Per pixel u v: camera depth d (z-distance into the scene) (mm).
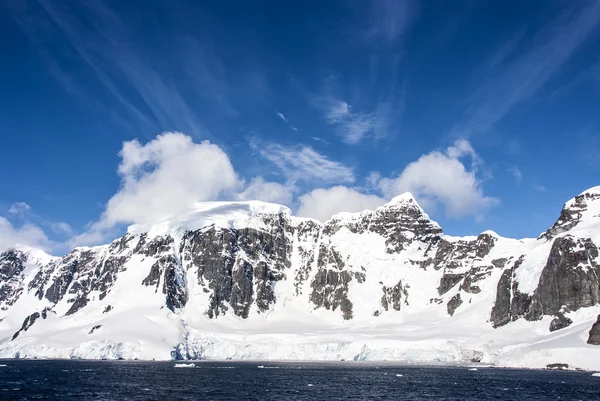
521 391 161625
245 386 176875
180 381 191000
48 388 169875
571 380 189000
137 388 170125
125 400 145000
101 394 156250
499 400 145125
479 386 175000
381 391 165500
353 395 156875
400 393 160750
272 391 164875
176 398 149000
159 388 170500
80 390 165000
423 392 162625
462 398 149750
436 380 195000
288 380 196500
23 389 167250
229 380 195250
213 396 153250
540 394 154625
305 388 172375
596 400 142375
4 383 183500
